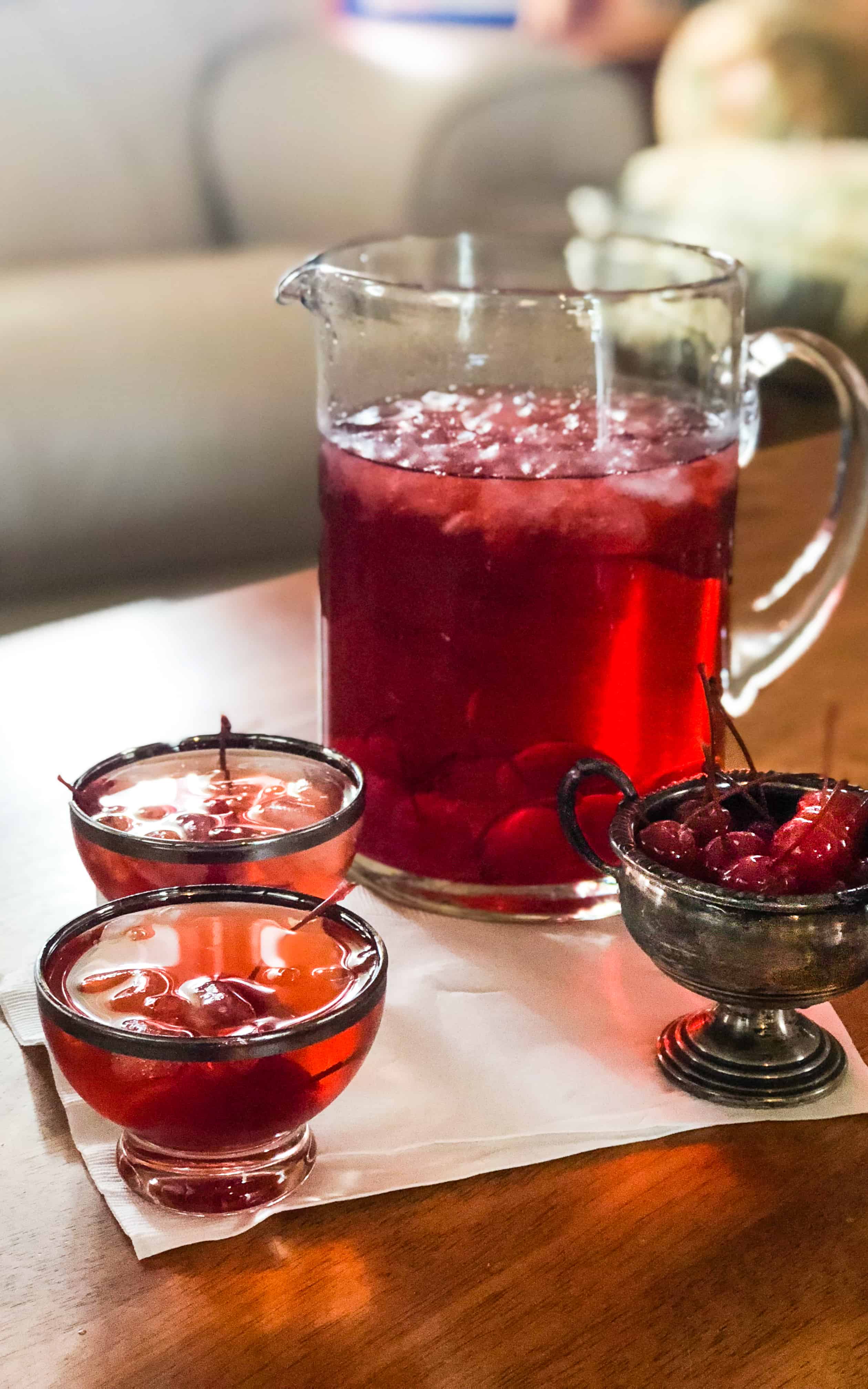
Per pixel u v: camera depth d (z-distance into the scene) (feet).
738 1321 1.58
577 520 2.14
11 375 6.37
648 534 2.18
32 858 2.55
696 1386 1.50
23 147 8.21
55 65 8.42
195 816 2.11
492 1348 1.55
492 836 2.31
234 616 3.75
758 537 4.14
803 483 4.57
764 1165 1.83
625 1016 2.12
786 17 11.29
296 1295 1.61
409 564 2.21
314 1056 1.61
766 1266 1.66
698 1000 2.16
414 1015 2.10
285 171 8.87
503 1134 1.85
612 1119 1.89
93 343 6.67
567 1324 1.58
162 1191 1.72
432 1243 1.69
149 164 8.84
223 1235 1.68
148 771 2.25
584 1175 1.81
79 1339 1.55
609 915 2.38
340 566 2.35
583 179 10.00
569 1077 1.97
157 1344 1.55
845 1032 2.09
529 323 2.23
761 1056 1.97
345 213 8.89
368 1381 1.50
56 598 6.45
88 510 6.50
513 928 2.35
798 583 3.52
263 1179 1.73
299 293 2.40
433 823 2.33
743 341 2.41
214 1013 1.65
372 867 2.46
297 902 1.82
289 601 3.87
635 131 10.31
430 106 9.05
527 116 9.54
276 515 7.10
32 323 6.71
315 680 3.32
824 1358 1.54
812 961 1.79
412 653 2.25
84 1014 1.65
